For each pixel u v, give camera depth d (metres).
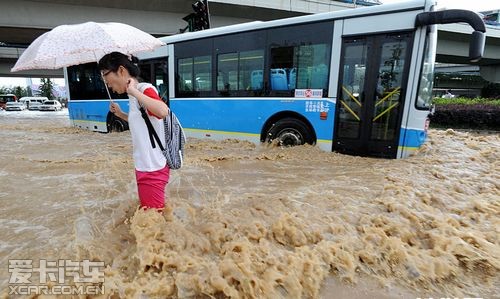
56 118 21.45
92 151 6.84
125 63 2.57
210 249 2.60
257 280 2.21
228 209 3.39
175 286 2.18
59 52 2.71
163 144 2.80
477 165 5.25
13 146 7.57
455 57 26.45
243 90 7.16
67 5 15.91
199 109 7.89
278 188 4.23
